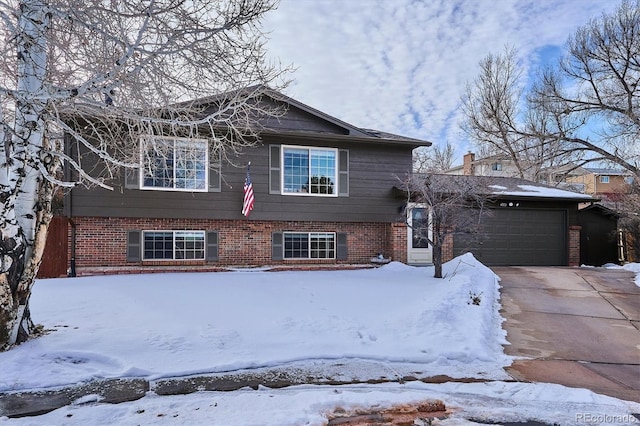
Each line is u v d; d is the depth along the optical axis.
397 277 11.50
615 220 19.53
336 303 8.11
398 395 4.35
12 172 5.15
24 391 4.21
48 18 5.33
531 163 27.92
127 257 12.93
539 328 7.31
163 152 8.60
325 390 4.46
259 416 3.75
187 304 7.77
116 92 6.08
